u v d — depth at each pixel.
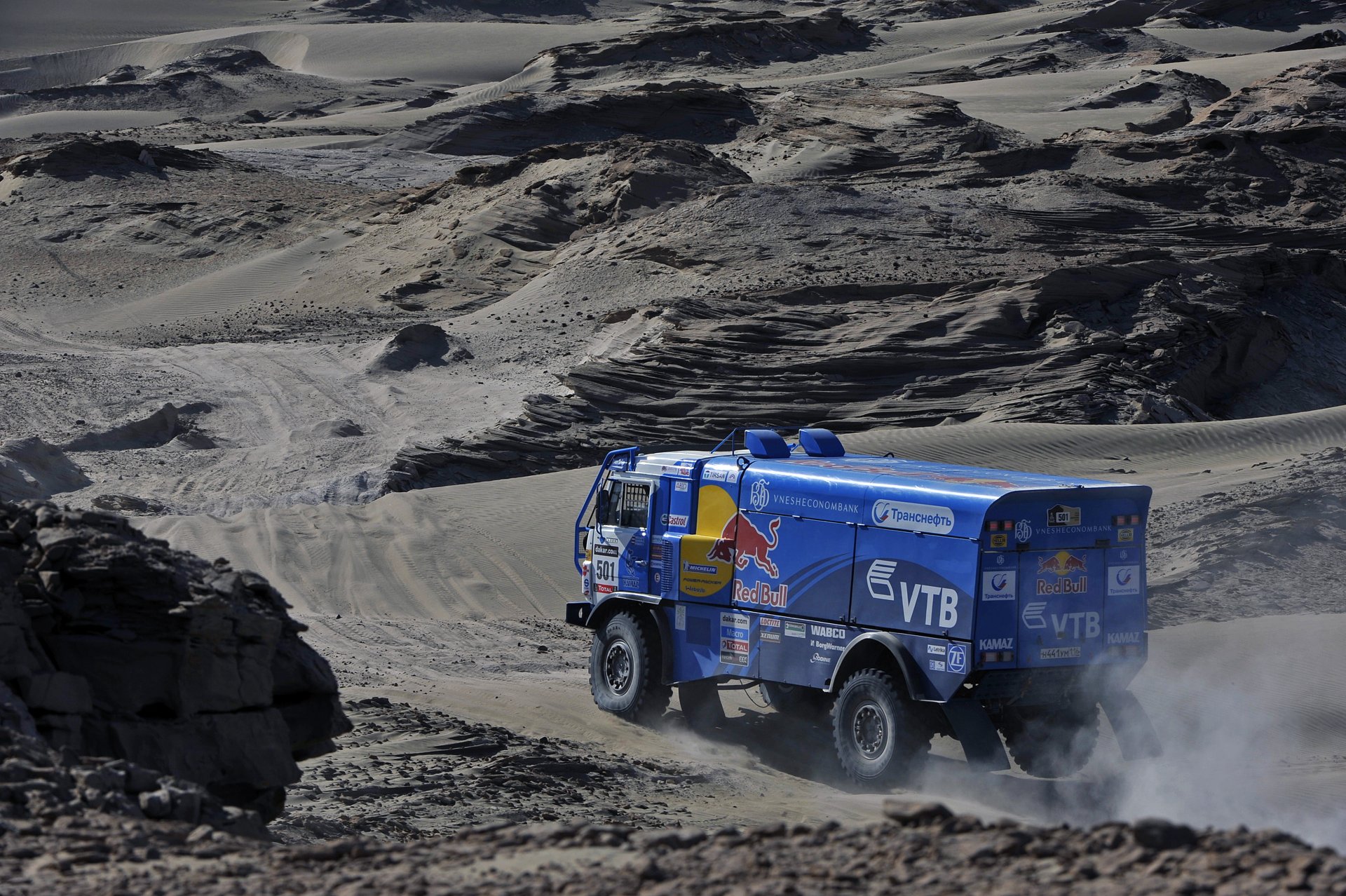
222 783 24.64
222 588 25.33
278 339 166.12
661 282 170.50
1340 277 163.25
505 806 31.23
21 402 129.62
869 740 35.78
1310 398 140.88
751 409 122.94
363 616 67.69
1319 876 14.88
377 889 16.75
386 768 34.44
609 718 43.62
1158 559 71.44
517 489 91.88
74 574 24.59
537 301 171.38
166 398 134.00
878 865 16.86
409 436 120.25
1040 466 94.25
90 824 19.94
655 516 42.75
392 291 189.38
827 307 144.88
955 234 183.00
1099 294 142.25
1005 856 16.86
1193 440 98.31
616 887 16.50
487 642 61.97
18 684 23.33
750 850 18.22
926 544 34.88
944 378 128.25
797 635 38.12
